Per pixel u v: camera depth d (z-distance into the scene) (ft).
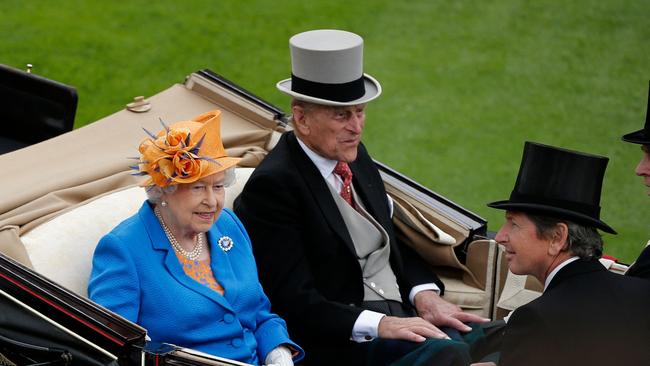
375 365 53.88
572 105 107.55
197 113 65.51
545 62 114.52
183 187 48.21
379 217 59.26
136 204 54.44
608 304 45.80
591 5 125.29
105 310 44.78
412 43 116.98
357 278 57.16
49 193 54.60
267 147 65.41
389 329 54.03
